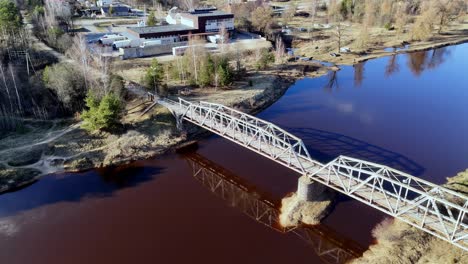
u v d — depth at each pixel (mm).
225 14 113688
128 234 42438
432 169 52250
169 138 61906
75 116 65875
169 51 100125
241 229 42781
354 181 41500
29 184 51469
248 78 85250
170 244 40750
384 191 36719
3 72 66188
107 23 127688
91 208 46969
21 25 86188
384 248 37750
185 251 39719
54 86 65188
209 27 111938
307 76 90688
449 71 93250
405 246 37156
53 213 46094
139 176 53688
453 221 32719
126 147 58375
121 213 45969
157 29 108438
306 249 39562
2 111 63062
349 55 105375
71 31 113812
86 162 55594
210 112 57500
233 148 60562
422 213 37500
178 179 52781
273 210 45875
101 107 58438
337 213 43344
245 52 99625
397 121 67000
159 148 59906
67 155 56312
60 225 44062
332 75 91688
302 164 45406
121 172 54469
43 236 42344
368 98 77688
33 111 65312
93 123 58875
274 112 72062
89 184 51750
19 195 49438
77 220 44844
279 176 52531
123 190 50500
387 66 97688
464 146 58188
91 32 113875
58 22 106188
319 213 42906
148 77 72250
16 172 52312
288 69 93375
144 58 94562
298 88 83812
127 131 61375
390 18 134625
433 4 127375
